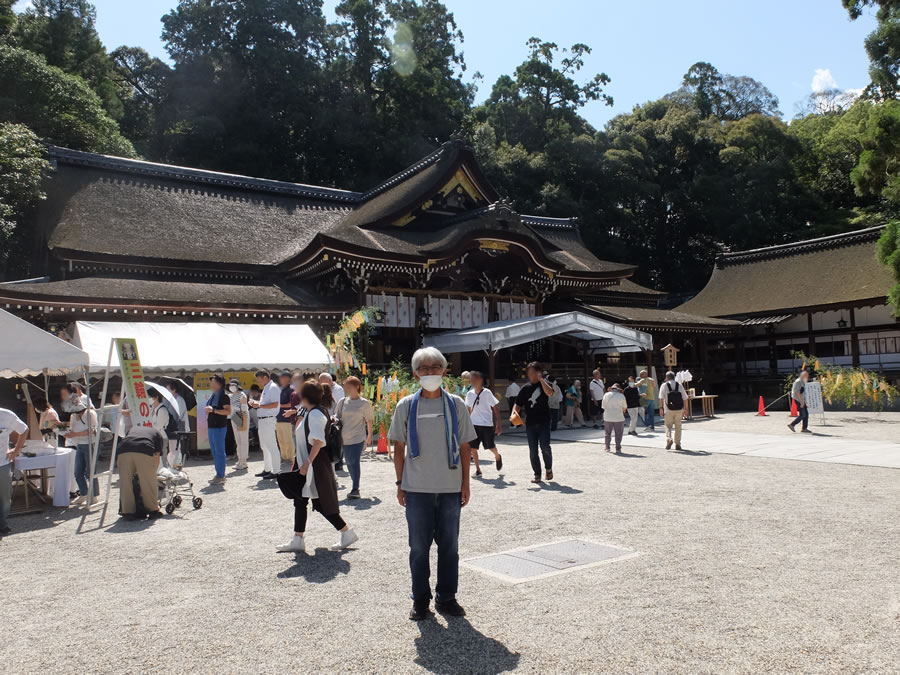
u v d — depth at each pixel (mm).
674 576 5418
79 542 7453
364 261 24750
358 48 55281
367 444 16109
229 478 12070
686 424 22750
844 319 32812
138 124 58156
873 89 33094
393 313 26969
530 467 12359
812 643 4023
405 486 4715
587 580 5371
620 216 57406
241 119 50469
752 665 3732
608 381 29141
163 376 17125
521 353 31844
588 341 28781
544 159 55344
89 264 23703
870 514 7625
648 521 7492
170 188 30531
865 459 12203
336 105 53844
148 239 26062
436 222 30875
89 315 19484
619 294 36719
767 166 56844
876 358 31609
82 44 48062
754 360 36594
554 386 20438
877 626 4273
